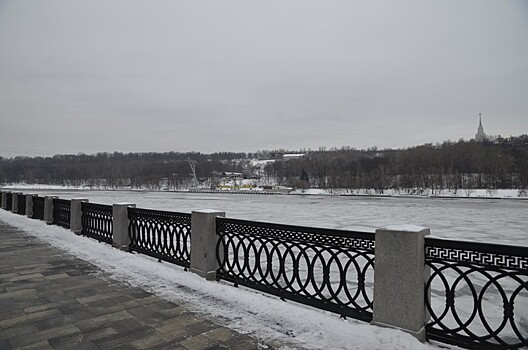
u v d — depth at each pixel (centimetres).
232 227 571
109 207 911
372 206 3259
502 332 498
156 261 716
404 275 363
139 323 421
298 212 2567
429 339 366
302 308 454
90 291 540
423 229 372
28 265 704
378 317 380
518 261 309
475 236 1414
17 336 388
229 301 492
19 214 1773
